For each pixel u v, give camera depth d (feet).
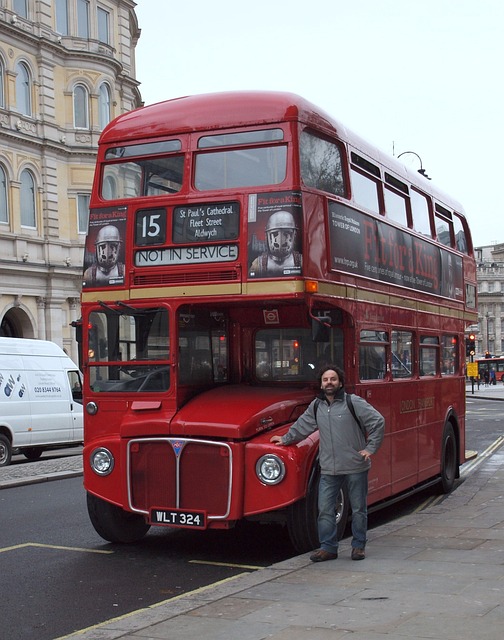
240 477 28.27
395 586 22.99
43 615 23.32
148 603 24.50
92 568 29.01
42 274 134.82
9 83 129.08
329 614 20.38
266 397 30.58
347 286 31.96
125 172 31.81
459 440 49.21
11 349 68.54
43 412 70.08
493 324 530.27
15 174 130.11
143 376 30.73
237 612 20.88
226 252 29.50
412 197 42.27
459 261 51.06
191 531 36.14
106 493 30.63
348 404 26.91
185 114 30.99
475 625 19.02
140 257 31.01
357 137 35.01
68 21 142.20
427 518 35.14
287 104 29.63
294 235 28.63
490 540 29.78
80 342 31.96
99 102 144.66
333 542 26.86
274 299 28.71
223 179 29.99
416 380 41.09
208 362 32.07
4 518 39.55
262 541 33.81
